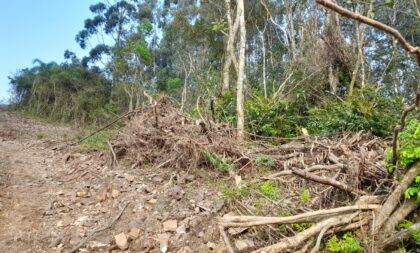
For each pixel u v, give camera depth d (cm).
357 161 477
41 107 2536
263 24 1880
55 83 2506
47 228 453
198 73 1700
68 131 1560
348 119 861
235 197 465
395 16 1570
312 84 1209
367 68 1484
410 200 365
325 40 1243
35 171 690
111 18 2859
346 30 1568
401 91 1446
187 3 1956
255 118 938
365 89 1024
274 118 940
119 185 565
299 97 1147
